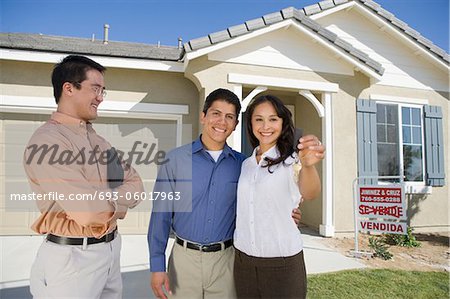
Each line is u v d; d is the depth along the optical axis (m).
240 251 1.90
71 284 1.57
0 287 3.14
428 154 6.86
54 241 1.60
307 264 4.14
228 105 2.00
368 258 4.53
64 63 1.67
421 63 7.08
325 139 5.96
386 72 6.84
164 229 1.98
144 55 5.41
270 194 1.82
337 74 6.14
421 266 4.31
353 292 3.25
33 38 6.14
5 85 5.27
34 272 1.63
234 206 2.04
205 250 1.94
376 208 4.92
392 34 6.87
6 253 4.18
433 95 7.09
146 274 3.56
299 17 5.49
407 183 6.64
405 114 6.86
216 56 5.50
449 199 6.98
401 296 3.20
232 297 1.98
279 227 1.82
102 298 1.79
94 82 1.68
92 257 1.63
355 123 6.20
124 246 4.66
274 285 1.80
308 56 5.96
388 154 6.57
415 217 6.73
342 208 5.92
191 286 1.94
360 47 6.89
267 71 5.71
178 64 5.48
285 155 1.87
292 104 7.70
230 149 2.16
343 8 6.43
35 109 5.36
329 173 5.89
